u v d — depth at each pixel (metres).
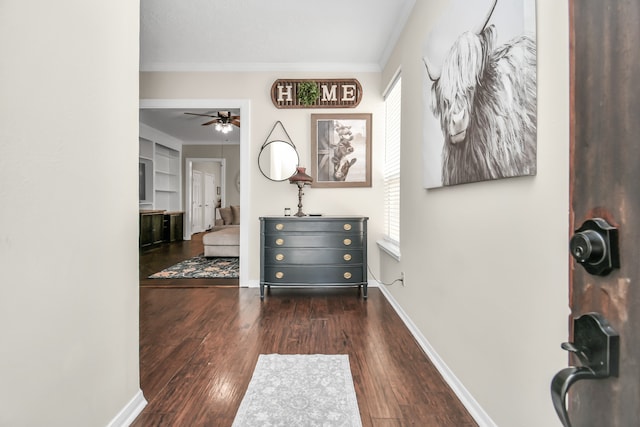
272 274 3.49
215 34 3.29
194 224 9.78
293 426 1.51
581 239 0.46
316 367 2.04
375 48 3.57
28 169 1.04
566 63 1.04
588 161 0.48
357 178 3.99
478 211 1.59
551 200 1.10
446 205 1.97
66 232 1.20
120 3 1.53
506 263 1.36
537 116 1.16
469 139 1.62
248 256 4.01
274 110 4.01
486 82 1.46
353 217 3.49
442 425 1.53
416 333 2.49
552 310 1.10
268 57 3.81
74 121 1.24
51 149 1.13
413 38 2.63
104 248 1.41
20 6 1.01
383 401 1.70
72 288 1.23
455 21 1.77
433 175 2.10
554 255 1.09
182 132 7.87
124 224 1.56
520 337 1.27
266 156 4.00
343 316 2.98
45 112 1.10
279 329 2.66
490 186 1.48
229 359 2.15
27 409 1.04
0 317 0.96
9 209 0.98
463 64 1.68
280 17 2.99
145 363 2.10
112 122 1.47
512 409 1.32
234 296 3.63
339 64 3.95
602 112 0.46
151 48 3.60
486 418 1.49
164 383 1.87
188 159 9.15
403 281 2.90
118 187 1.52
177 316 2.98
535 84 1.16
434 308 2.15
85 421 1.29
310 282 3.49
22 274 1.02
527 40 1.19
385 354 2.23
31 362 1.06
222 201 9.26
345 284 3.50
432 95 2.12
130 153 1.62
